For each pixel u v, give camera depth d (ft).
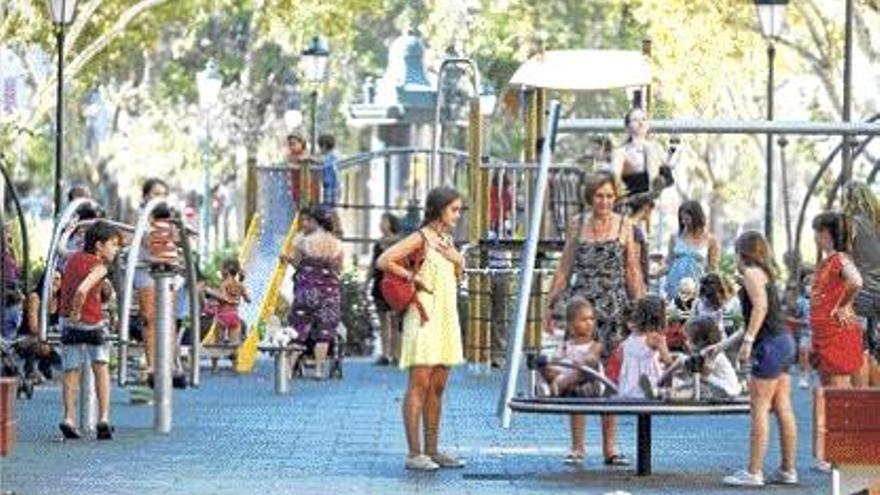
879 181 149.07
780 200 237.45
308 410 99.66
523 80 103.65
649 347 72.64
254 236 144.15
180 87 239.71
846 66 130.72
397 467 75.82
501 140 173.88
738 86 195.72
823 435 56.34
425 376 75.10
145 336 101.30
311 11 186.91
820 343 77.61
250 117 243.19
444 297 75.10
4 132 152.15
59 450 80.18
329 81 233.55
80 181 239.50
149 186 96.63
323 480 71.72
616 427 86.53
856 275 77.20
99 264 83.87
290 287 140.67
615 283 77.97
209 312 127.95
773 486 71.15
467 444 84.17
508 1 213.05
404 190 247.29
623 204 90.94
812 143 205.87
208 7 204.13
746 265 70.95
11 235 121.70
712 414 73.36
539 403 70.59
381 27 235.61
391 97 174.40
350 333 155.22
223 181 250.78
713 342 74.23
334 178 150.71
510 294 125.39
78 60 173.17
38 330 91.09
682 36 179.01
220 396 107.96
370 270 152.46
